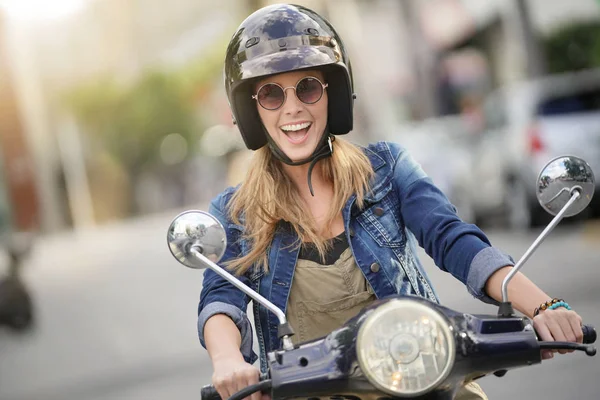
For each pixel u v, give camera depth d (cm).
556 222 484
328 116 569
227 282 541
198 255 487
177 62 9094
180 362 1578
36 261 4775
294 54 536
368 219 549
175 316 2191
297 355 434
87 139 9162
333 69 554
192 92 8888
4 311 2305
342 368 421
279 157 556
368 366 407
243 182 568
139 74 9019
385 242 546
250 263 542
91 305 2734
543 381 1137
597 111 2275
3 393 1639
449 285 1830
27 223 7162
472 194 2591
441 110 5175
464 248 509
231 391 459
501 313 464
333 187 570
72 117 9000
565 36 3628
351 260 545
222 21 8962
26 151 7156
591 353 437
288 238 550
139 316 2308
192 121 8931
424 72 5191
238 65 544
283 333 467
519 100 2361
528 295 485
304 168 568
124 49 9338
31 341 2241
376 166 561
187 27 9356
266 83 544
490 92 4694
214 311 517
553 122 2277
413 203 546
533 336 435
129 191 9338
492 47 4556
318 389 424
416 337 406
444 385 416
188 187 9081
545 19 3688
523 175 2311
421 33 5147
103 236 6362
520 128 2327
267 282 547
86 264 4128
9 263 2350
